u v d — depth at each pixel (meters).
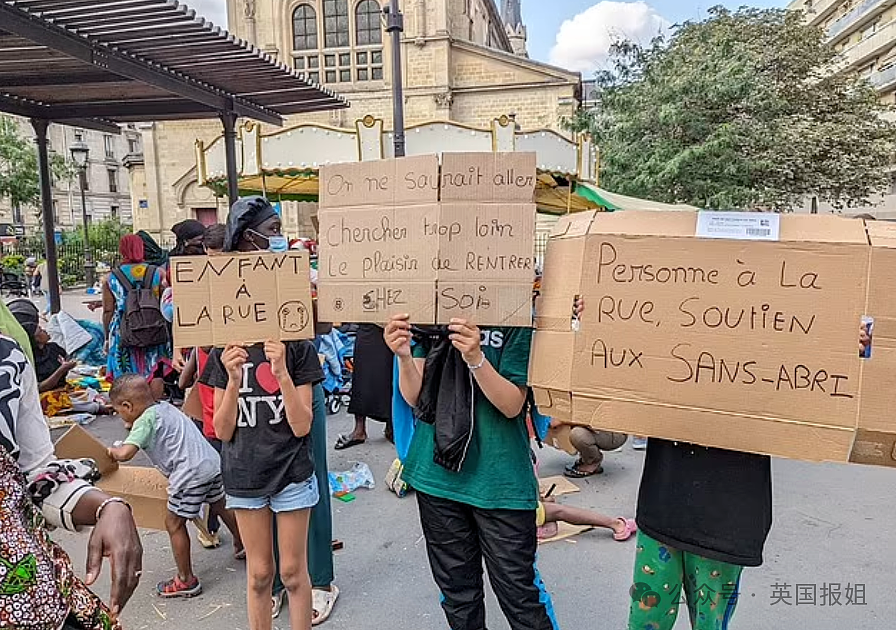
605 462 5.14
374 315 2.22
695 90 15.76
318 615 2.98
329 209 2.28
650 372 1.92
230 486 2.46
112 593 1.33
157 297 5.97
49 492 1.40
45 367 6.20
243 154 8.32
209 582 3.34
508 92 22.28
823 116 19.05
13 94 8.05
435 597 3.20
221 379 2.48
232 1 23.42
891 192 29.91
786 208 17.64
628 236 1.93
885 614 2.99
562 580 3.33
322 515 3.00
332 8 22.88
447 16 22.14
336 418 6.40
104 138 54.88
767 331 1.80
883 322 1.70
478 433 2.19
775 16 19.73
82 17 5.36
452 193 2.11
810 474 4.76
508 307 2.08
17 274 21.23
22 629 1.16
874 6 38.41
